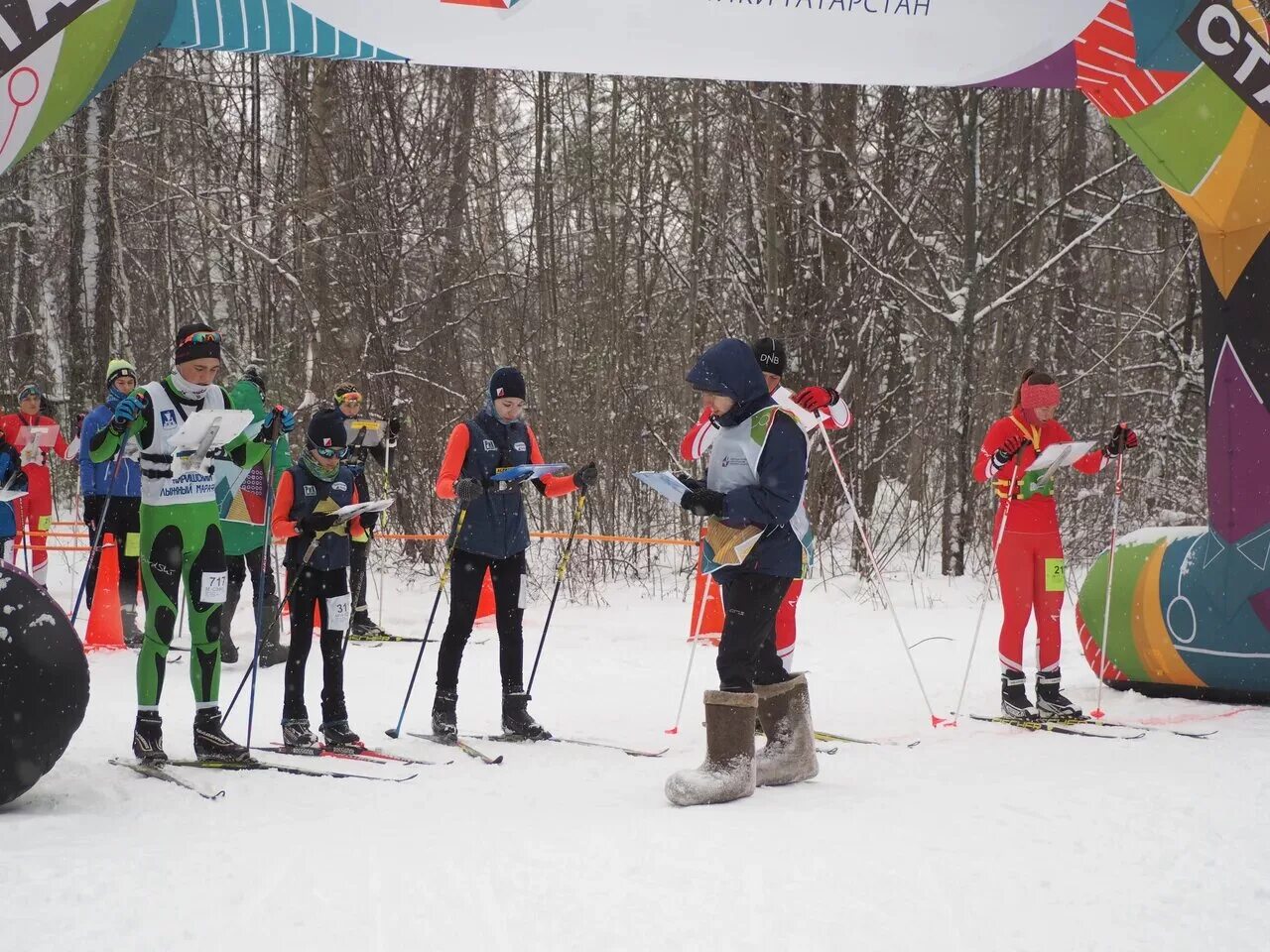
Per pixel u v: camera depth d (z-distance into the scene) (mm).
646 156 18906
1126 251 18391
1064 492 16547
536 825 4277
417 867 3668
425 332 16141
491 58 6500
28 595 4637
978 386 18234
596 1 6328
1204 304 7488
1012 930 3125
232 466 8727
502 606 6461
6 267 23250
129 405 5414
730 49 6648
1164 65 7098
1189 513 16188
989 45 6914
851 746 6152
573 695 7891
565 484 6738
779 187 14367
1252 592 7055
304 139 15305
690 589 13148
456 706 7484
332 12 6172
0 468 8742
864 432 15172
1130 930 3137
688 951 2959
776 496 4824
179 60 18750
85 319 15164
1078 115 18688
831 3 6578
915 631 10703
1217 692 7367
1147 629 7512
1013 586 6930
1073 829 4160
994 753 5871
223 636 8922
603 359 17047
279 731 6586
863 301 15180
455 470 6316
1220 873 3645
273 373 15359
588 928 3113
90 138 14570
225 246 19406
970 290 14836
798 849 3855
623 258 18188
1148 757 5699
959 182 16766
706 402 5070
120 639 9453
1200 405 17328
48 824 4340
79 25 5512
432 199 16094
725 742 4797
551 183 18672
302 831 4195
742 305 16953
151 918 3205
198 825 4355
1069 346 19156
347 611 6141
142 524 5516
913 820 4301
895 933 3090
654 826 4207
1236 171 7117
